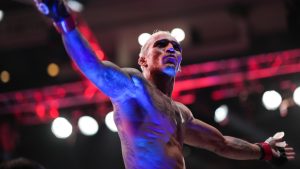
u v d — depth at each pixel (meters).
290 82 14.82
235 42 15.77
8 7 15.76
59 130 14.70
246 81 14.96
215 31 16.39
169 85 4.51
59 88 16.31
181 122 4.46
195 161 15.65
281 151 5.38
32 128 16.88
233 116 15.35
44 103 16.17
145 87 4.18
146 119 4.12
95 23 16.06
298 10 14.91
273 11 15.41
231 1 15.26
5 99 16.56
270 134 15.15
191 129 4.80
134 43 16.48
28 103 16.50
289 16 15.34
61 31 3.59
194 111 15.46
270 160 5.31
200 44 16.12
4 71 16.94
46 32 16.47
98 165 16.80
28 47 16.94
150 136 4.11
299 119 15.02
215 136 4.95
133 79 4.09
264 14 15.52
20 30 16.50
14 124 16.28
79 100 15.95
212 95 15.48
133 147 4.11
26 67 16.94
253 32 16.05
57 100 16.14
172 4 15.48
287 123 15.11
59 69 16.69
